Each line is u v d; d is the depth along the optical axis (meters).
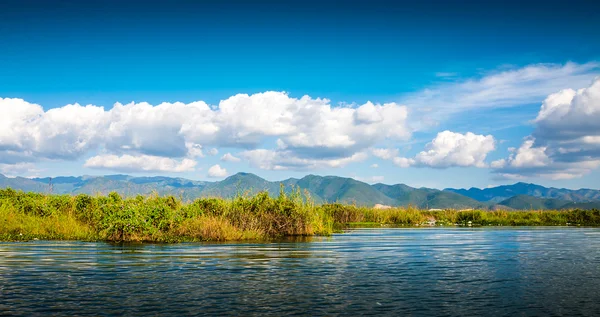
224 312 10.72
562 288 13.69
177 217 27.58
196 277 14.81
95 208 30.11
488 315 10.70
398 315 10.63
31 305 11.13
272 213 31.84
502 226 50.75
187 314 10.50
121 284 13.62
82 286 13.28
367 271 16.42
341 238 30.16
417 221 55.06
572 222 57.06
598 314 10.83
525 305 11.62
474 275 15.84
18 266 16.52
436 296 12.54
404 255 21.14
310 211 33.16
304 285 13.80
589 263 18.95
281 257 19.64
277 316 10.45
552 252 22.98
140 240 25.53
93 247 22.22
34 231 27.09
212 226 27.22
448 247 25.09
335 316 10.52
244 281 14.27
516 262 19.19
